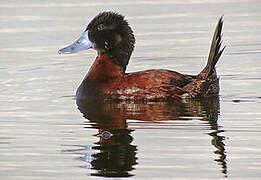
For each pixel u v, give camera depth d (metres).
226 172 9.54
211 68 13.90
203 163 9.91
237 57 17.89
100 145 10.86
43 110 13.30
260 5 24.31
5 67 17.28
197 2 25.22
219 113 12.68
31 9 24.05
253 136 11.11
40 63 17.69
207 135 11.23
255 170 9.59
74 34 20.27
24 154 10.55
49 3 25.11
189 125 11.87
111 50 14.45
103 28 14.50
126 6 24.17
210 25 21.31
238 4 24.62
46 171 9.81
